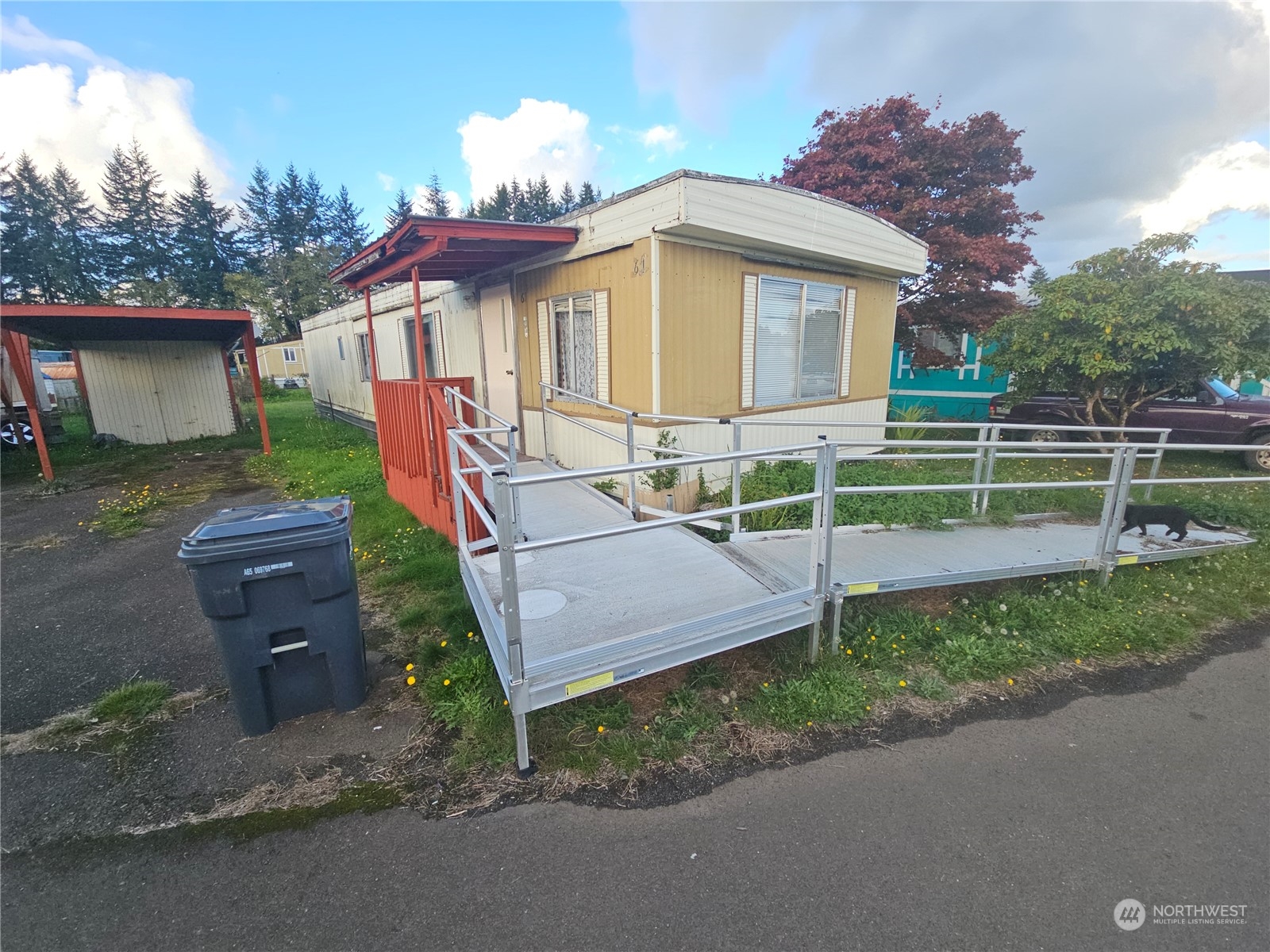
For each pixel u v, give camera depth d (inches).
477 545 163.8
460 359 360.8
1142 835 87.3
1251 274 540.7
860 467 298.8
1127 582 172.2
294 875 83.4
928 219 534.3
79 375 467.5
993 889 78.4
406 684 130.4
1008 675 130.6
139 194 1856.5
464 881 81.7
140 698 127.1
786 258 264.7
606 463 250.2
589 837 88.8
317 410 687.1
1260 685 127.3
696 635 114.2
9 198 1717.5
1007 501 237.1
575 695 101.8
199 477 358.0
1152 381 327.9
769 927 73.8
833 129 557.9
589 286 242.5
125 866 85.8
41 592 187.8
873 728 113.7
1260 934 71.9
